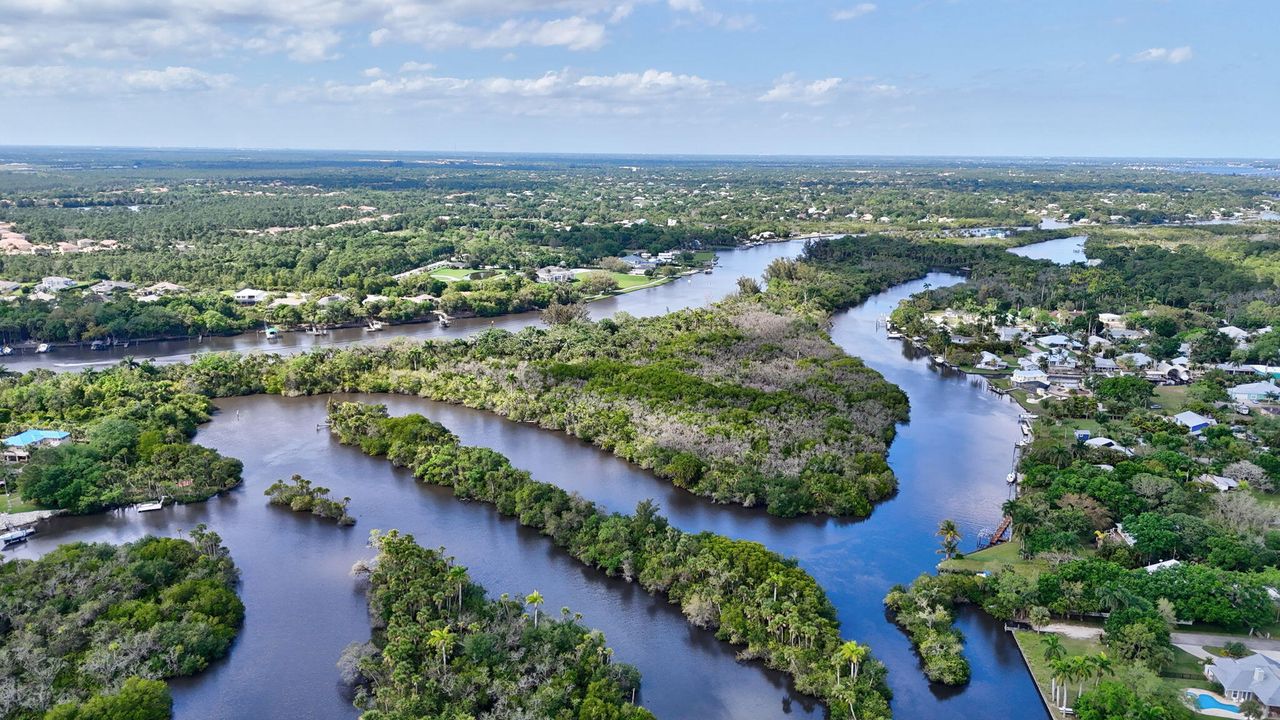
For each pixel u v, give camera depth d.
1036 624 149.50
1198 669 134.75
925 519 196.25
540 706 123.69
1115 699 120.38
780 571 158.00
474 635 137.62
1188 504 183.25
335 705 133.50
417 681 129.38
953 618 154.88
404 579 157.75
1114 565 155.88
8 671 128.50
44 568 155.38
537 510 191.00
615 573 171.62
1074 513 178.50
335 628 153.50
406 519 196.50
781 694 137.12
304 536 188.25
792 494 197.25
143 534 187.88
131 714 120.25
